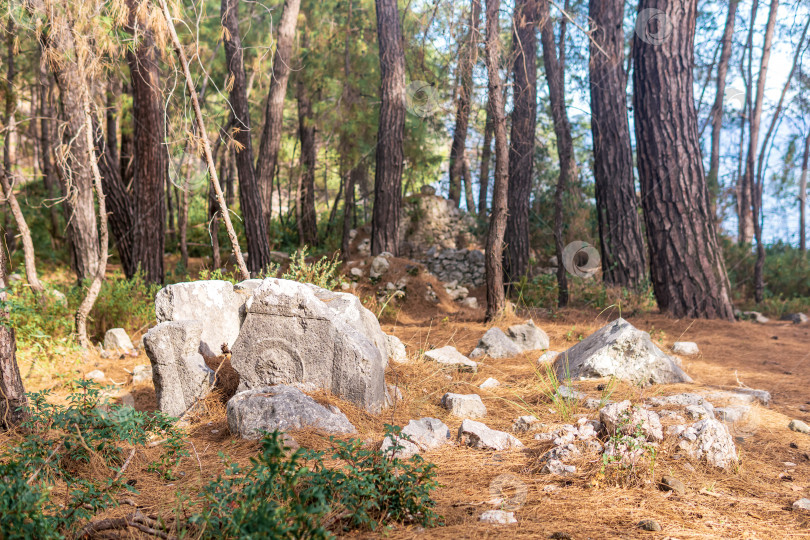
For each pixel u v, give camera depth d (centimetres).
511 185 1445
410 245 1886
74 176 1003
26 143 1858
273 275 937
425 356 723
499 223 978
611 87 1262
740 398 544
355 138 1709
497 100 929
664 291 1098
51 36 733
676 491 337
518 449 424
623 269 1253
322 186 2436
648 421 396
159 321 561
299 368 506
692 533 288
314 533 250
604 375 618
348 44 1736
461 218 1980
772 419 498
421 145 1858
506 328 942
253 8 1650
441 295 1287
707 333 935
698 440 390
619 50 1258
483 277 1600
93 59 731
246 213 1233
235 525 252
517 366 725
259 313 514
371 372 495
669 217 1084
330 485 299
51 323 809
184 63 669
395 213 1452
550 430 464
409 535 283
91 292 791
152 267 1134
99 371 709
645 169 1105
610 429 400
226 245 1928
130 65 1039
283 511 258
